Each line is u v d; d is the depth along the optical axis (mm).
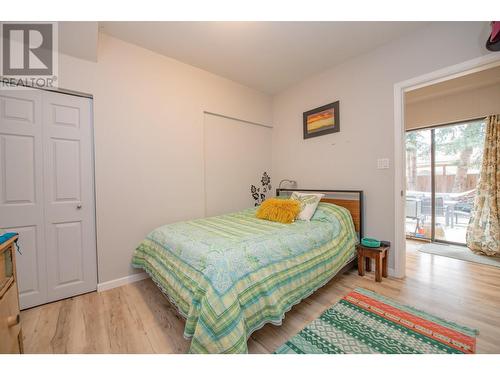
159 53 2490
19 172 1808
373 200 2494
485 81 3025
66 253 1995
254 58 2615
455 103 3422
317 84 3025
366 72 2523
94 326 1581
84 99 2098
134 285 2254
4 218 1750
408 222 4113
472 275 2371
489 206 3051
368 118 2520
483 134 3312
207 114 2986
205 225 2170
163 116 2529
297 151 3350
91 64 2080
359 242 2510
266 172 3703
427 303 1805
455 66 1927
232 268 1271
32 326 1584
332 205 2537
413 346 1322
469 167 3467
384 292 1989
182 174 2682
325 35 2209
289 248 1651
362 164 2582
